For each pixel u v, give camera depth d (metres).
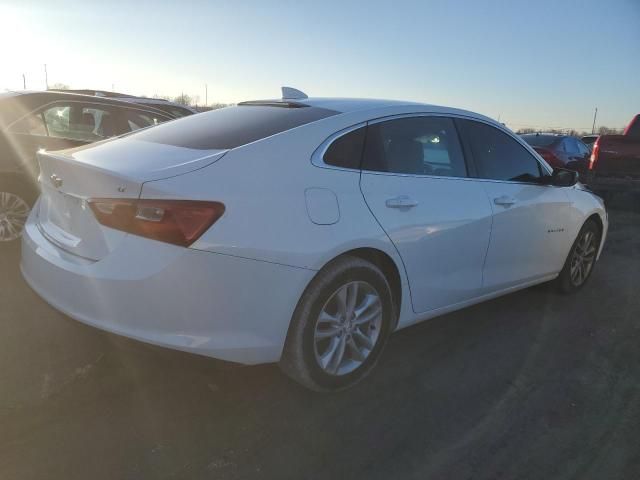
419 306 3.31
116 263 2.41
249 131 2.95
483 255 3.66
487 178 3.76
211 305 2.40
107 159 2.73
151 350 2.43
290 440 2.56
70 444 2.44
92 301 2.47
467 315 4.23
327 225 2.68
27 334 3.44
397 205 3.03
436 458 2.49
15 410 2.64
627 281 5.41
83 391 2.85
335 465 2.41
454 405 2.93
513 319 4.20
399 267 3.07
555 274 4.58
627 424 2.82
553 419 2.84
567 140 13.05
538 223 4.11
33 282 2.83
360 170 2.98
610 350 3.72
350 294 2.86
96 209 2.50
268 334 2.55
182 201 2.35
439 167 3.46
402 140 3.28
